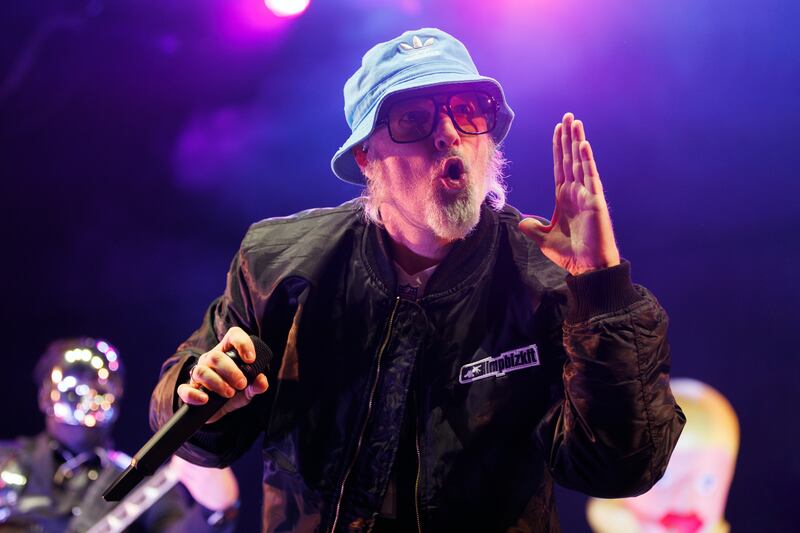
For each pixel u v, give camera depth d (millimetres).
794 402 4648
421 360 1546
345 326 1600
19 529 3248
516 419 1522
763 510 4473
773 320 4805
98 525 3250
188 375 1586
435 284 1570
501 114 1723
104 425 3516
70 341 3662
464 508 1494
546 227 1509
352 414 1558
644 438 1384
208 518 3295
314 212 1729
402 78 1629
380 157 1645
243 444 1661
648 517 4211
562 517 4473
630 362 1377
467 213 1556
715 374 4812
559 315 1508
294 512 1578
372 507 1511
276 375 1628
